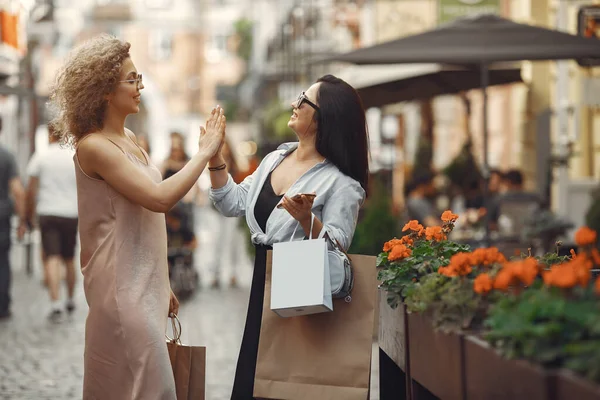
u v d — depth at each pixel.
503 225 16.45
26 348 11.30
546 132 20.17
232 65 94.56
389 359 6.32
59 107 5.68
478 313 4.58
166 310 5.66
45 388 9.04
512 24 12.88
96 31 90.38
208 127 5.73
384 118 25.17
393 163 25.05
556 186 19.92
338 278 5.21
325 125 5.54
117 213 5.57
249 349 5.51
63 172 14.12
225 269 23.00
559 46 12.48
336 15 37.75
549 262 6.11
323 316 5.29
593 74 17.70
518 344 3.76
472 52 12.55
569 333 3.60
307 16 41.59
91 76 5.57
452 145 29.16
